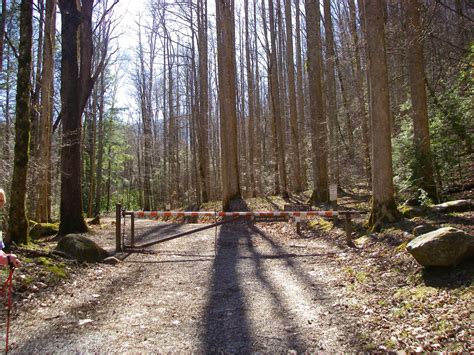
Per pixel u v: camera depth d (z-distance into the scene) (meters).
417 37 11.02
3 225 15.48
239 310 5.42
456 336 3.99
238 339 4.38
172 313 5.32
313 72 17.72
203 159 27.41
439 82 12.84
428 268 6.07
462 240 5.80
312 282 6.82
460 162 12.39
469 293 4.92
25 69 9.59
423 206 9.87
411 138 12.23
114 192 54.81
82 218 13.88
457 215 8.64
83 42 13.38
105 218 26.05
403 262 6.76
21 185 9.70
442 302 4.94
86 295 6.11
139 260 9.16
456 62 11.61
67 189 13.62
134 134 54.44
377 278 6.50
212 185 43.19
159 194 45.81
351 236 10.12
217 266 8.42
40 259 7.10
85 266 7.85
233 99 20.47
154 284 6.93
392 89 17.81
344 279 6.79
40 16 17.36
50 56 16.44
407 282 6.02
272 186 32.03
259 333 4.55
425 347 3.88
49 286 6.25
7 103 22.72
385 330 4.44
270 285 6.74
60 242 8.41
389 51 13.04
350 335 4.39
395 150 12.77
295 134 24.17
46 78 16.45
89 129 33.91
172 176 36.69
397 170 12.39
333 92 22.66
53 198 27.19
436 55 11.90
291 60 22.97
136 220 22.80
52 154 21.80
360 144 20.77
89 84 13.62
